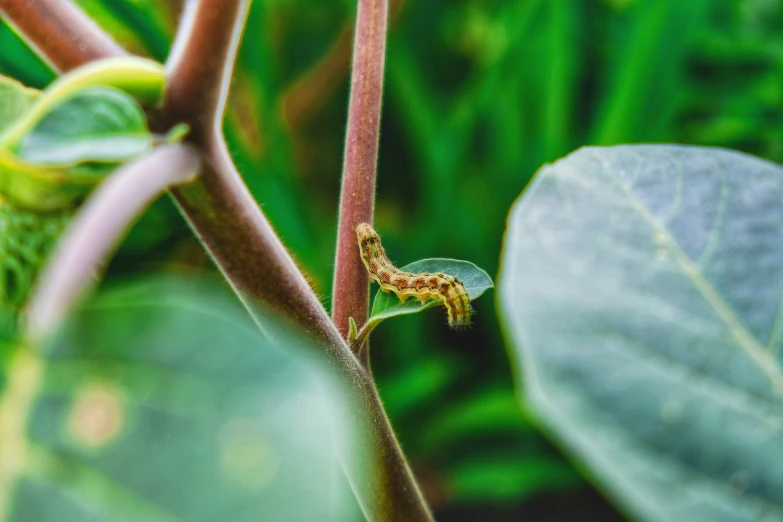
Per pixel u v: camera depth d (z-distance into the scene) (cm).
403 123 67
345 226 22
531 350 17
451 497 53
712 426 17
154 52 48
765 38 58
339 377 20
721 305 18
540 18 60
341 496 12
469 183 62
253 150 55
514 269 18
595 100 65
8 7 19
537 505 54
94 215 15
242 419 12
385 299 21
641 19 55
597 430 16
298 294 20
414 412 56
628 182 19
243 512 12
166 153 17
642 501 16
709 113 60
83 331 13
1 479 12
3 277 17
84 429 12
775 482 16
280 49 70
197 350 13
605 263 18
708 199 19
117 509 12
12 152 16
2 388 12
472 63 75
